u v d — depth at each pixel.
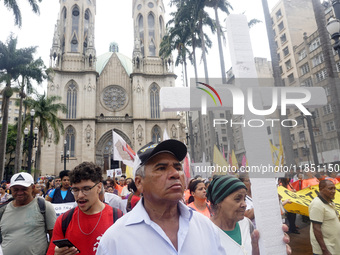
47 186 9.84
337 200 4.59
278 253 1.87
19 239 3.39
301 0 17.84
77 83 47.53
